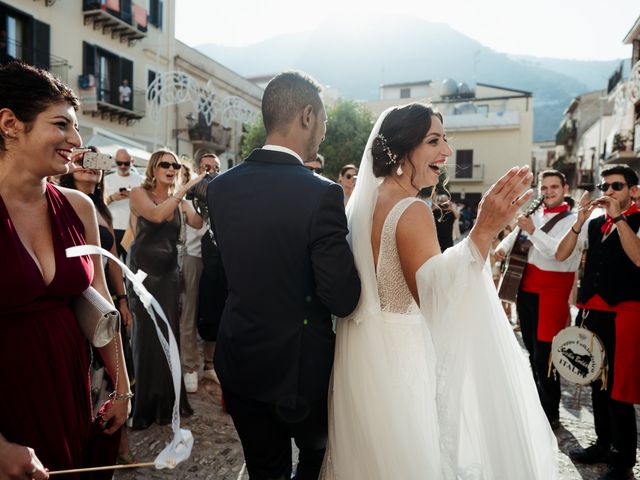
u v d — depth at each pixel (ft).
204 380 13.29
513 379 5.33
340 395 5.64
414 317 5.76
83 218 5.24
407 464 5.26
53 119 4.40
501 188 5.04
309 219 5.07
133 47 53.57
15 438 4.23
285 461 5.86
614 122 65.46
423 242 5.36
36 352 4.35
